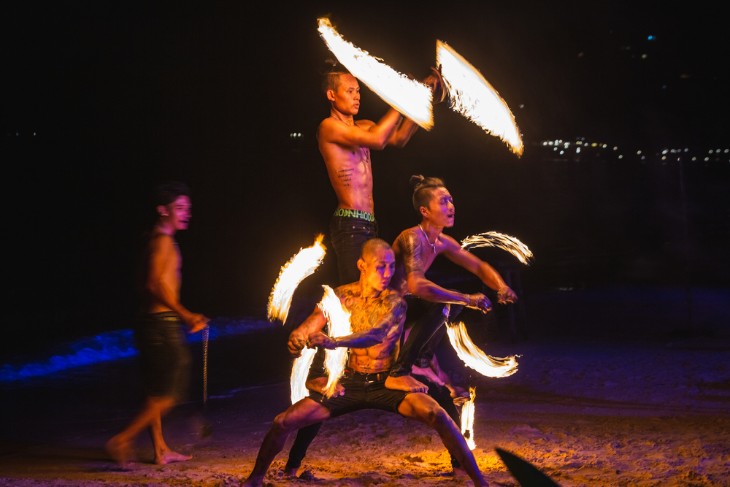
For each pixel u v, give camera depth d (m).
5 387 10.30
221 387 10.37
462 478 5.79
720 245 26.31
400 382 5.34
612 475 5.73
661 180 43.84
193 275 21.69
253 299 18.61
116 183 28.69
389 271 5.40
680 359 10.84
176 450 7.15
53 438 7.69
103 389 10.23
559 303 17.17
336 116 6.32
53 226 26.09
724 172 45.16
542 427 7.65
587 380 9.80
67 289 19.34
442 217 5.84
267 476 5.85
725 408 8.25
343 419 8.31
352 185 6.27
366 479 5.73
